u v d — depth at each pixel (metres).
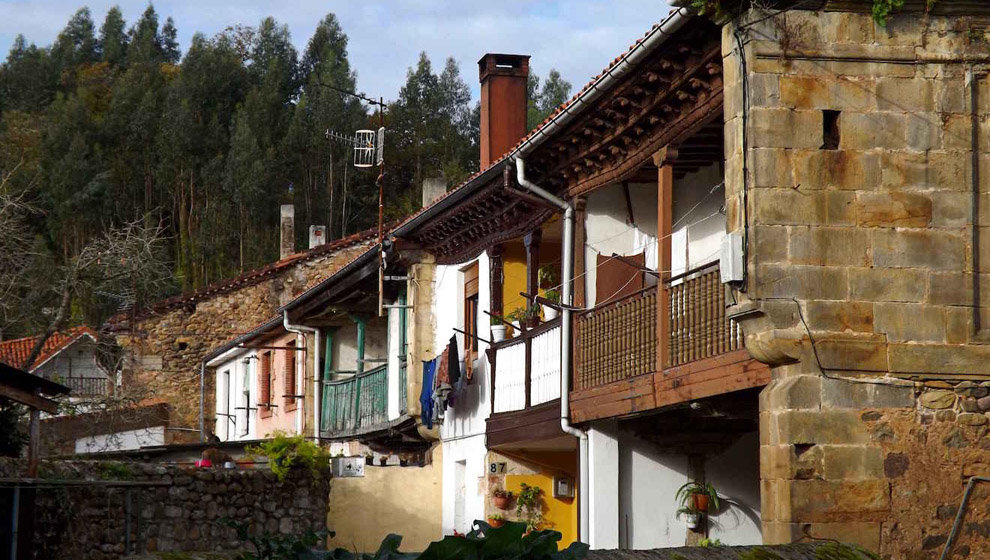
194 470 21.06
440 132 70.62
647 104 14.77
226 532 21.20
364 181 69.00
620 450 17.27
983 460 11.94
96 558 19.67
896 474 11.80
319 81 71.25
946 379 12.02
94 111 74.81
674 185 17.80
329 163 67.00
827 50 12.16
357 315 28.73
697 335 13.90
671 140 14.66
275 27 81.50
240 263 62.00
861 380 11.88
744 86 12.09
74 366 39.88
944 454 11.90
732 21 12.32
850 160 12.12
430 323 24.14
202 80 72.38
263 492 21.75
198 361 41.34
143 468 20.55
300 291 41.03
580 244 17.67
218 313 41.50
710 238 16.83
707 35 13.23
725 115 12.45
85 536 19.61
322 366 31.53
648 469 17.31
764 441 12.01
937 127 12.27
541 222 19.22
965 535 11.80
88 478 19.66
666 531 17.22
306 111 70.31
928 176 12.22
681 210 17.61
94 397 28.30
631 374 15.59
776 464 11.79
